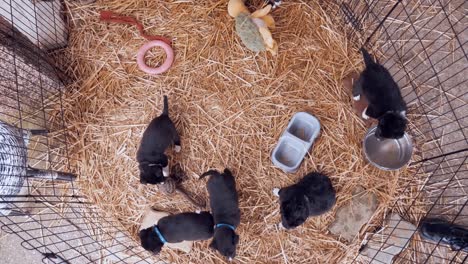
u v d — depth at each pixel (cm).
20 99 206
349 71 212
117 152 213
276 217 207
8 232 212
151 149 195
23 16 193
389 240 204
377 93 186
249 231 208
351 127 209
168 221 193
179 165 212
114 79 217
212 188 193
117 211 212
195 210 210
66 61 220
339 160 208
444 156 201
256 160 210
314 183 194
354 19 214
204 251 209
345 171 207
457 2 216
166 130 198
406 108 199
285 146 207
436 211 206
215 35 216
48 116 215
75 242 215
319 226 206
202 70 215
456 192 207
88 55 219
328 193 194
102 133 214
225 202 191
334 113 210
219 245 185
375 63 194
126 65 218
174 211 211
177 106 214
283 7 216
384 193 205
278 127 211
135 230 212
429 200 206
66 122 215
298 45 214
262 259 207
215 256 208
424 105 211
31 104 210
